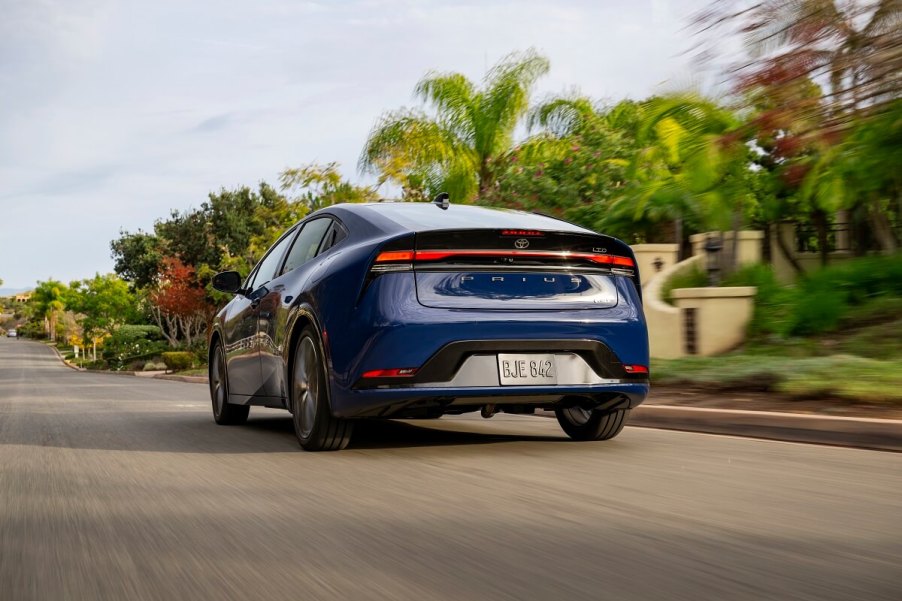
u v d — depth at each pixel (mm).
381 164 22328
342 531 3521
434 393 5043
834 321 10523
